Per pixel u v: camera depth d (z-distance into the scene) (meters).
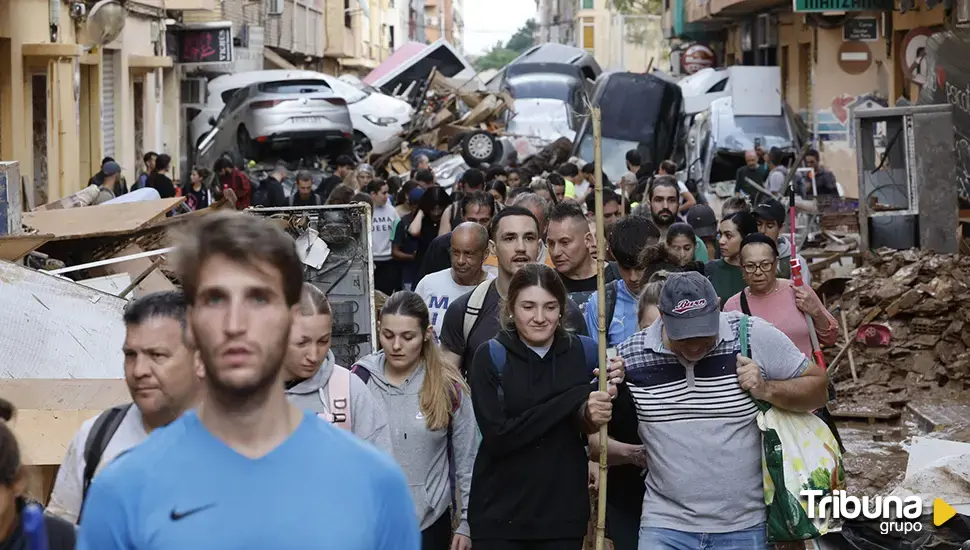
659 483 5.73
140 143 29.88
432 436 6.13
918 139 14.26
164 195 20.64
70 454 4.33
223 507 2.72
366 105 35.88
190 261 2.78
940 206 14.25
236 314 2.74
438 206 14.14
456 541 6.09
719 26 48.81
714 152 29.09
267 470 2.76
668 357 5.66
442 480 6.21
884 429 10.87
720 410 5.62
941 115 14.23
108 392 5.98
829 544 6.35
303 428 2.82
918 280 12.38
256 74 35.91
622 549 6.39
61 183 20.98
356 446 2.83
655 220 10.99
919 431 10.75
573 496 5.77
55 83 20.52
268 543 2.71
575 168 18.89
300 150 33.78
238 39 39.97
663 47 84.50
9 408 4.10
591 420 5.54
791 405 5.63
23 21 19.31
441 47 45.31
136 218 9.81
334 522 2.74
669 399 5.66
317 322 5.35
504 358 5.76
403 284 14.73
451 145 30.59
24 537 3.43
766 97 29.16
